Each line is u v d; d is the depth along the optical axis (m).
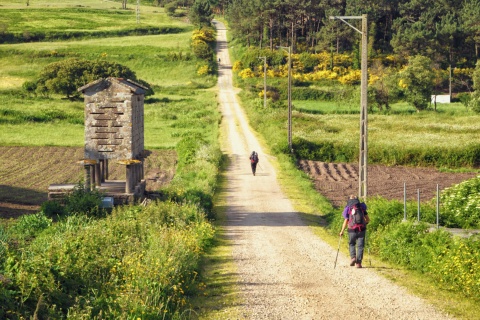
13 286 13.73
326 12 195.75
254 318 15.02
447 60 188.12
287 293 17.44
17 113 95.75
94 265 16.58
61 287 14.86
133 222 24.39
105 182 39.47
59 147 73.25
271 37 191.50
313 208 40.50
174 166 63.12
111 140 34.81
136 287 15.09
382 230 25.45
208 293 17.62
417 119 105.81
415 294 17.23
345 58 185.12
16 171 56.94
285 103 126.69
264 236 29.14
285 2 193.88
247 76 168.12
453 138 77.69
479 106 120.69
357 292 17.48
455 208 29.61
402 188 52.03
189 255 19.84
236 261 22.45
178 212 28.64
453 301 16.52
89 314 13.34
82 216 29.67
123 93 34.59
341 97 141.38
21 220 28.05
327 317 15.01
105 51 191.00
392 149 68.62
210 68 174.00
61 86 123.88
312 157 70.94
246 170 60.72
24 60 175.12
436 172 63.47
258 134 90.06
